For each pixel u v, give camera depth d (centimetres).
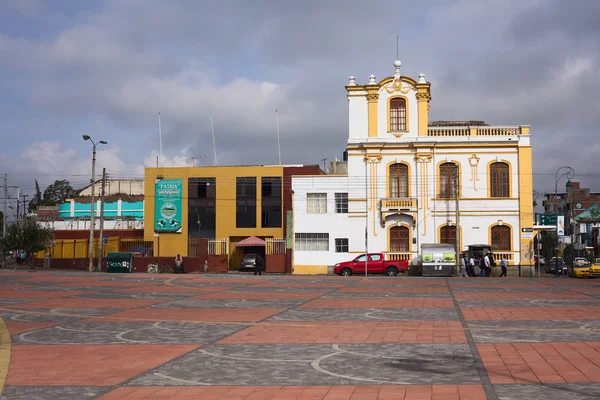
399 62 5878
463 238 5697
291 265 5819
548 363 1189
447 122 6322
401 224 5778
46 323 1902
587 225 10650
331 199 5853
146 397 959
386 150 5828
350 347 1410
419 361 1228
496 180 5719
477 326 1769
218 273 5869
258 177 6650
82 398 959
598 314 2069
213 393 981
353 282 4253
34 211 10500
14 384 1060
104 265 6153
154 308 2369
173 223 6669
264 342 1497
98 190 9606
